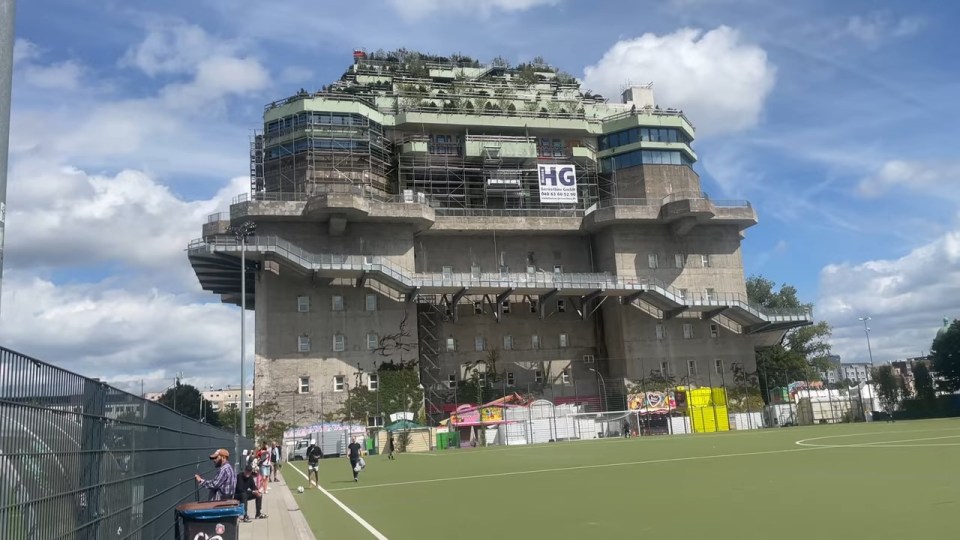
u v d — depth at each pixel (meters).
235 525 11.84
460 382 78.19
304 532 16.72
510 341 81.75
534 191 86.12
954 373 89.00
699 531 13.41
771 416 84.25
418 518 18.27
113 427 8.49
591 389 82.19
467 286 74.38
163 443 12.19
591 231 83.69
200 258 70.00
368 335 73.19
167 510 12.67
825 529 12.87
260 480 23.48
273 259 70.06
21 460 5.55
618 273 80.94
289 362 70.69
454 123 84.44
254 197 78.31
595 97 102.00
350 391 71.31
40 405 5.99
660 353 81.19
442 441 69.88
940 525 12.66
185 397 92.12
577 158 87.00
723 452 38.88
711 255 84.19
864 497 17.16
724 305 80.06
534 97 93.31
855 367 153.50
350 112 78.94
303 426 69.06
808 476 23.12
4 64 5.07
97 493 7.74
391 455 53.84
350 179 77.50
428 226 77.38
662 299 79.38
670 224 83.38
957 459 26.78
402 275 72.06
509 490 24.36
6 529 5.24
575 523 15.45
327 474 40.28
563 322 83.75
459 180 85.12
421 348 78.38
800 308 83.62
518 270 82.69
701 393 80.12
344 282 73.75
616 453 43.75
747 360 83.94
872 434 49.59
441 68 98.62
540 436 73.31
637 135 88.19
